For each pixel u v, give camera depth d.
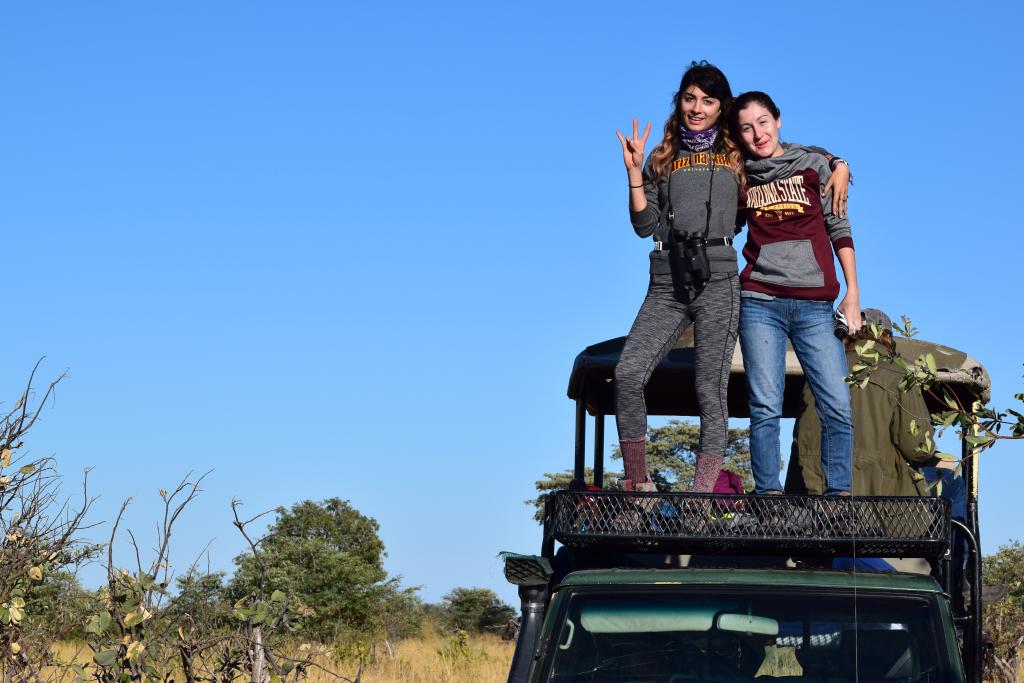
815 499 4.93
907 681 4.66
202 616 7.61
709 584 4.93
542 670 4.81
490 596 42.00
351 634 26.58
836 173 6.02
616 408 6.12
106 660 7.03
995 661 12.09
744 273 6.08
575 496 5.04
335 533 34.44
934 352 7.02
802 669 4.74
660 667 4.79
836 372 5.85
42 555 7.54
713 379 5.99
